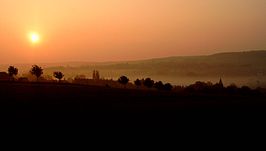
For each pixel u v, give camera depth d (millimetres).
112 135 38750
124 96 108438
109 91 117812
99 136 38000
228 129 43281
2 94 87875
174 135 39219
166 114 58281
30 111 63281
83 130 41469
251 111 63188
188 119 51875
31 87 105125
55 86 114688
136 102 91562
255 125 46469
